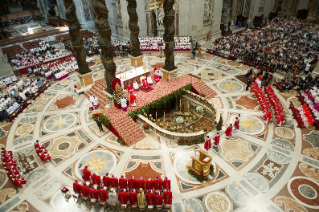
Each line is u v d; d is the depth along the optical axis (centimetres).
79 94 2417
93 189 1255
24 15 4916
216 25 3797
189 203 1264
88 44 3656
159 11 3453
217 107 2089
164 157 1574
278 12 4728
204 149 1577
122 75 2272
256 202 1258
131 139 1706
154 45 3406
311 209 1213
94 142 1748
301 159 1514
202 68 2852
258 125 1841
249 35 3712
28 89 2388
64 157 1620
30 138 1828
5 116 2020
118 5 3784
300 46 3105
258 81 2267
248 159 1530
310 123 1800
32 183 1434
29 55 3369
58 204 1302
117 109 1891
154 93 2078
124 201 1248
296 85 2300
